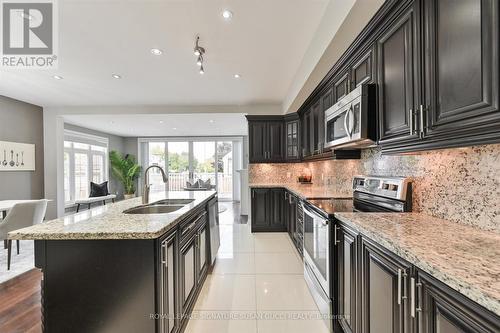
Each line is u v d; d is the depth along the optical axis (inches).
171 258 65.8
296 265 123.6
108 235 55.1
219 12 86.5
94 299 56.6
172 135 375.9
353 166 118.3
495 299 25.3
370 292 53.6
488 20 35.8
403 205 71.8
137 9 84.0
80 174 295.4
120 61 124.6
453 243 43.1
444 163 61.4
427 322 36.9
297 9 85.7
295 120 194.4
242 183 257.0
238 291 98.5
